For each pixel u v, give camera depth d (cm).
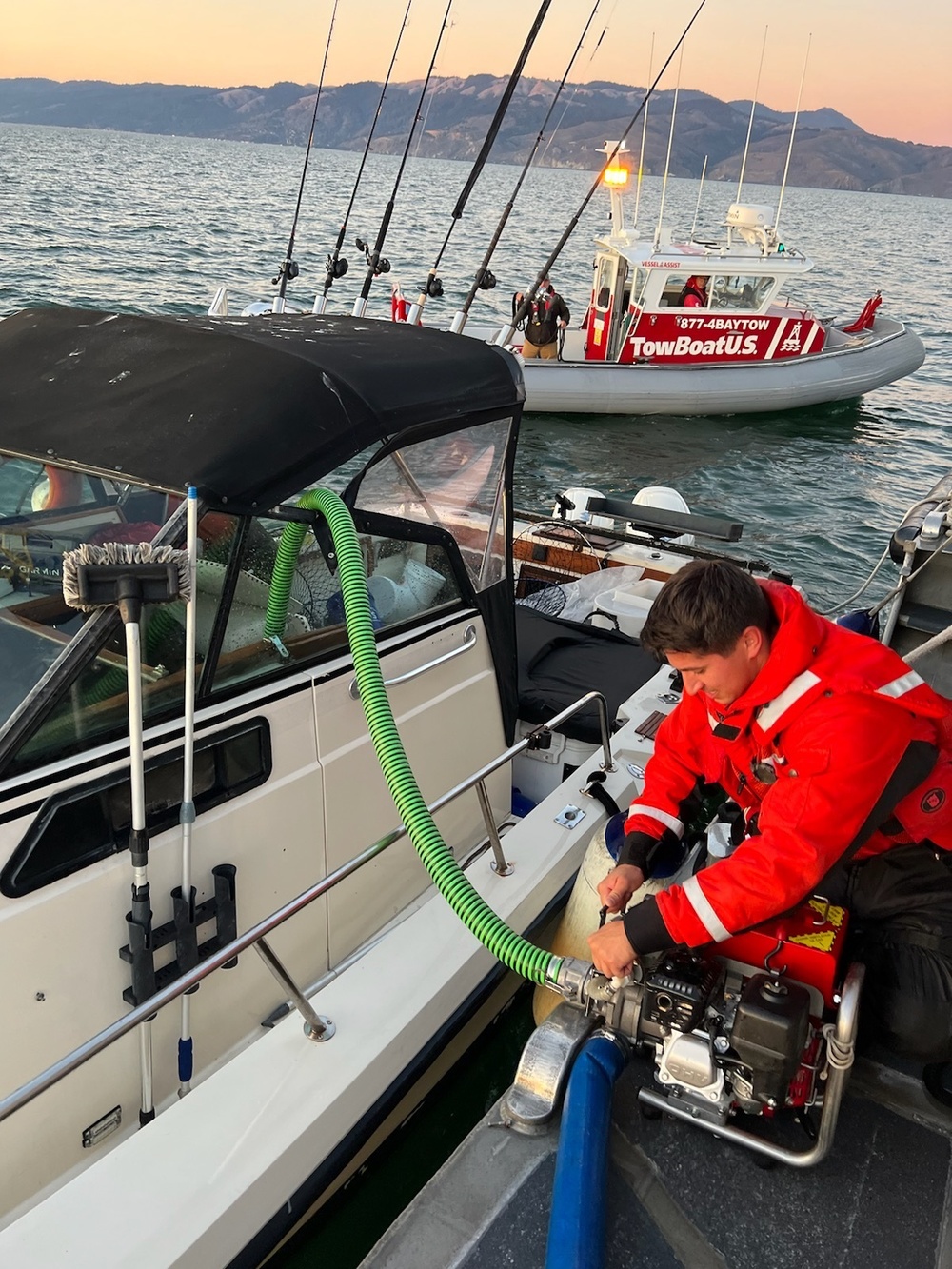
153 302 1833
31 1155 193
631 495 1188
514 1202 182
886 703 164
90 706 193
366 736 255
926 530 337
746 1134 189
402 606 271
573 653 404
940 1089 208
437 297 383
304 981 252
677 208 9312
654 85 394
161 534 202
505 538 311
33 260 2180
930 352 2219
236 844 221
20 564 221
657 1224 178
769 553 1026
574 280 2591
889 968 190
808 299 2903
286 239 2998
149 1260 165
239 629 221
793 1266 173
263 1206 185
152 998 175
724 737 181
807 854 161
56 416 231
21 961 182
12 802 179
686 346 1490
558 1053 201
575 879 289
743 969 189
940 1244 179
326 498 227
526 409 1462
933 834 187
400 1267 169
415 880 287
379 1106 215
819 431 1512
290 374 237
